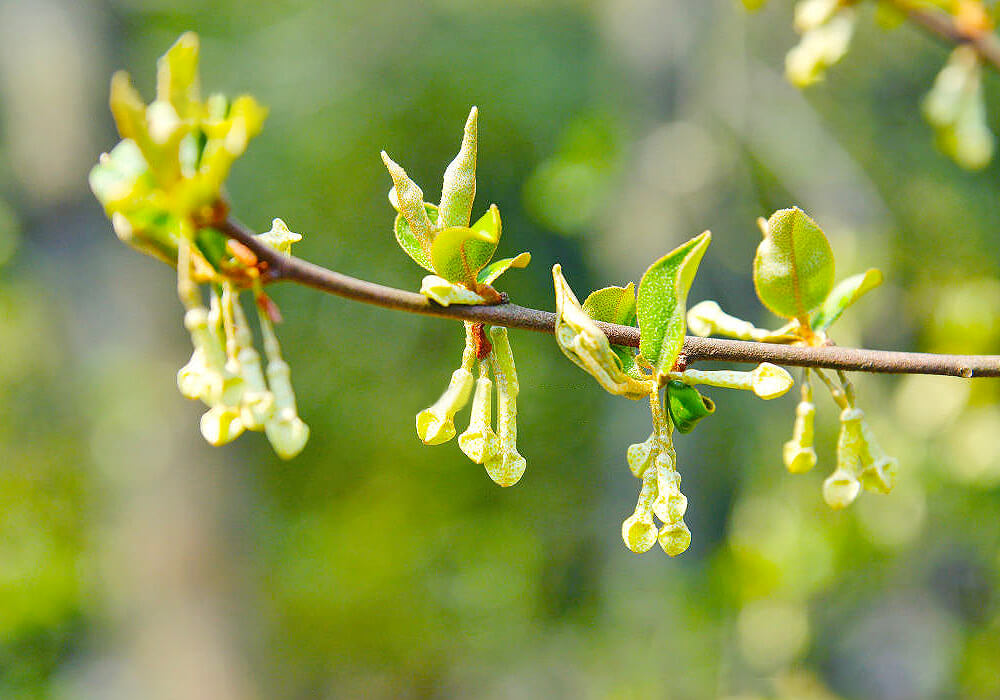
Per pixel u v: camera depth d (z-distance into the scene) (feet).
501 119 5.74
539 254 5.54
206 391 1.11
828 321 1.22
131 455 4.20
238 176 5.38
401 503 5.72
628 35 3.98
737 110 3.72
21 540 4.60
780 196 3.99
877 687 3.19
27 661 4.36
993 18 1.49
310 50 5.89
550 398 5.51
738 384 1.18
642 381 1.17
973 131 1.49
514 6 6.18
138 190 1.10
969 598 3.01
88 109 4.20
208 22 5.62
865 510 2.90
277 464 5.55
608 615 4.31
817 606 3.32
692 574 3.90
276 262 1.13
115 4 4.36
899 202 3.97
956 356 1.19
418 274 5.70
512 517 5.59
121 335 4.20
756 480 3.75
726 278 3.91
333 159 5.71
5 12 4.17
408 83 5.86
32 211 4.25
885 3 1.49
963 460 2.32
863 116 4.63
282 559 5.17
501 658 5.19
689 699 3.48
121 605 4.33
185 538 4.24
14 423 4.67
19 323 4.45
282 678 4.74
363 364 5.72
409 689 5.32
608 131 3.89
